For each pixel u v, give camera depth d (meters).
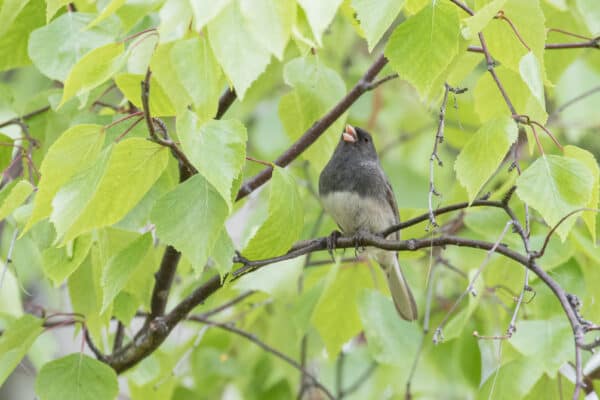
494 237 7.23
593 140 11.03
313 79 6.89
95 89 6.67
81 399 6.23
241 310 9.71
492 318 8.43
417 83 4.83
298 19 4.49
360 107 11.30
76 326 6.64
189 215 4.90
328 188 9.01
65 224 4.62
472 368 8.36
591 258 7.22
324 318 7.98
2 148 6.66
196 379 9.88
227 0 3.71
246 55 3.90
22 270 6.60
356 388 9.94
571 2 7.57
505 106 5.83
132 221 6.12
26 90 9.23
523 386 6.02
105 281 5.41
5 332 6.33
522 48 5.08
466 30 4.82
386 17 4.61
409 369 9.51
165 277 7.14
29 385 9.55
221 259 5.12
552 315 6.87
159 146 4.88
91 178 4.67
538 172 4.92
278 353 8.79
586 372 6.49
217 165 4.50
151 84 4.75
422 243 6.04
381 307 7.61
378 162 9.30
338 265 7.31
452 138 9.81
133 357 7.10
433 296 10.09
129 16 5.49
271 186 5.43
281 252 5.72
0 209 5.00
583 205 4.85
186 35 4.18
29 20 6.82
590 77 10.37
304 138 6.99
